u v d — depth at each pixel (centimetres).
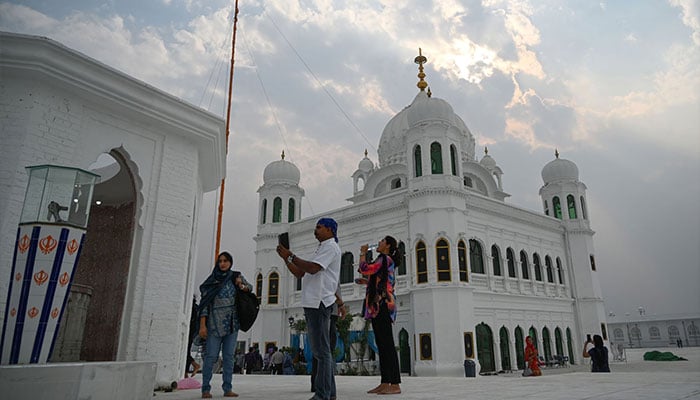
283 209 3672
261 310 3425
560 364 3147
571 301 3497
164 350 853
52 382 432
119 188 1117
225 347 657
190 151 972
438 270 2597
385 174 3697
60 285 537
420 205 2764
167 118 907
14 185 710
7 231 693
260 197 3794
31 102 748
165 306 870
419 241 2723
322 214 3394
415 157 2956
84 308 931
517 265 3152
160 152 923
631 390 569
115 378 483
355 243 3167
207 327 655
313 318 478
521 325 3008
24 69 734
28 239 538
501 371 2691
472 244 2922
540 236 3453
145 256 861
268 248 3550
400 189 3161
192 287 1124
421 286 2603
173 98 905
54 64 748
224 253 689
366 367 2564
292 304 3325
